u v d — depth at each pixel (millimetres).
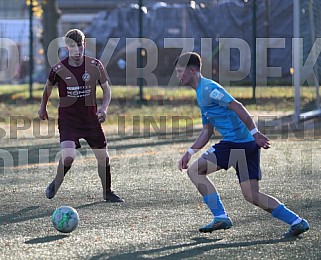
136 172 29734
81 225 20031
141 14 59250
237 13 67562
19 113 53062
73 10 89375
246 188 18641
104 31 74562
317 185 26344
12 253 16844
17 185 26891
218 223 18562
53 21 69438
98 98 59125
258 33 65438
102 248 17297
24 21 72562
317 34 50125
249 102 56938
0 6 74250
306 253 16734
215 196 18719
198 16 70188
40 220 20797
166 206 22734
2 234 18953
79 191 25516
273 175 28641
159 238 18359
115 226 19875
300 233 18438
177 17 72188
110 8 84938
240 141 18438
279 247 17328
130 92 60906
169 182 27266
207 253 16766
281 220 19547
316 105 50688
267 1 63406
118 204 23156
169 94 60188
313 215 21188
